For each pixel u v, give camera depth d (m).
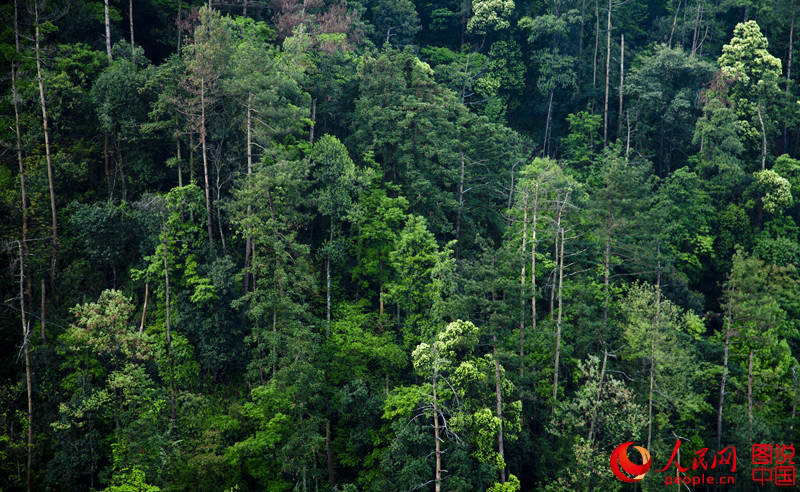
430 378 44.09
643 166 69.50
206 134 52.31
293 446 41.94
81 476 41.91
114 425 43.31
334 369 47.06
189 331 46.31
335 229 52.22
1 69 53.75
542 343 46.38
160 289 46.56
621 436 43.69
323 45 63.81
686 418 47.34
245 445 42.09
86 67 54.19
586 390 43.59
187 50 51.66
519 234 52.34
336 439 45.44
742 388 49.66
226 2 68.69
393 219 51.06
